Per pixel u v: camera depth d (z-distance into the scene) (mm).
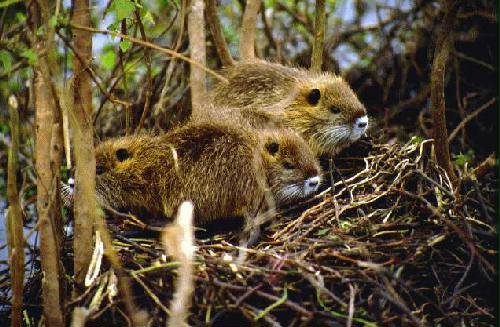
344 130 6953
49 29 4676
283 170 6277
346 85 7262
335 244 5211
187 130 6219
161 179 6066
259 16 9406
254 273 4934
